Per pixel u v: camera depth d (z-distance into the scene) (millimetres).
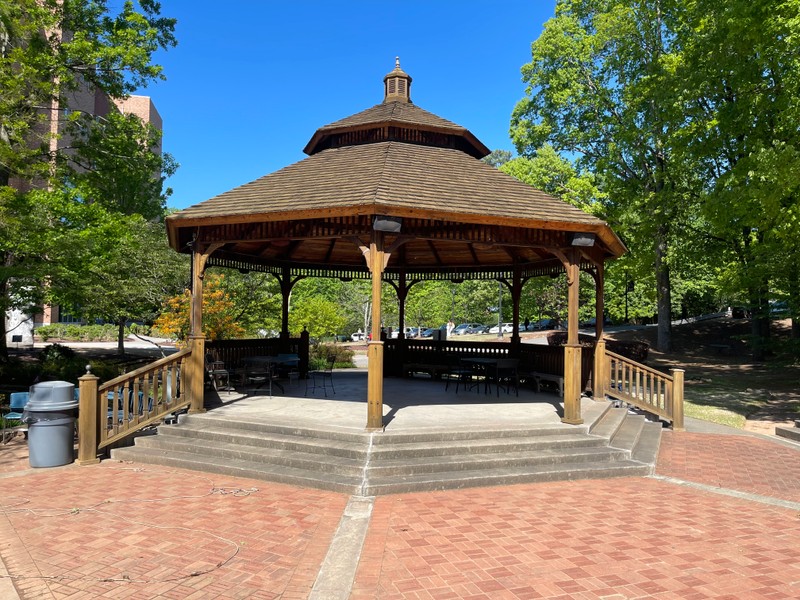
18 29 13188
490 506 5891
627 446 8016
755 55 12891
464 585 4059
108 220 13078
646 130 21016
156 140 17578
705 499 6277
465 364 13125
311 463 6766
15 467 7320
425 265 15039
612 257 11320
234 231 8758
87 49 14258
